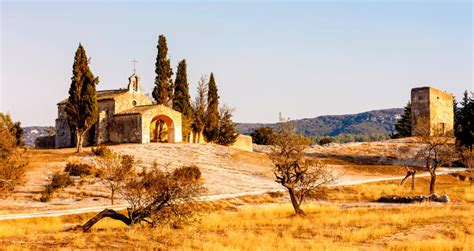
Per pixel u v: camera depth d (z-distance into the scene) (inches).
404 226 1401.3
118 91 3474.4
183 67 3526.1
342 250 1047.6
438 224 1424.7
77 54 2989.7
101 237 1200.2
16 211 1695.4
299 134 1806.1
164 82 3442.4
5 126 1925.4
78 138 2908.5
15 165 1860.2
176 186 1390.3
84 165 2377.0
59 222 1552.7
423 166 3174.2
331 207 1845.5
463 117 3336.6
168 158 2847.0
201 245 1095.6
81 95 2940.5
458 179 2807.6
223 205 1978.3
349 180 2674.7
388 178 2773.1
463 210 1706.4
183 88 3511.3
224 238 1186.6
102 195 2017.7
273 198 2196.1
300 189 1862.7
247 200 2111.2
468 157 2701.8
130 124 3201.3
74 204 1866.4
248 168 2886.3
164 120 3329.2
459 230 1346.0
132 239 1178.0
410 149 3558.1
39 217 1574.8
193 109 3604.8
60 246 1091.9
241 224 1437.0
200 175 2482.8
